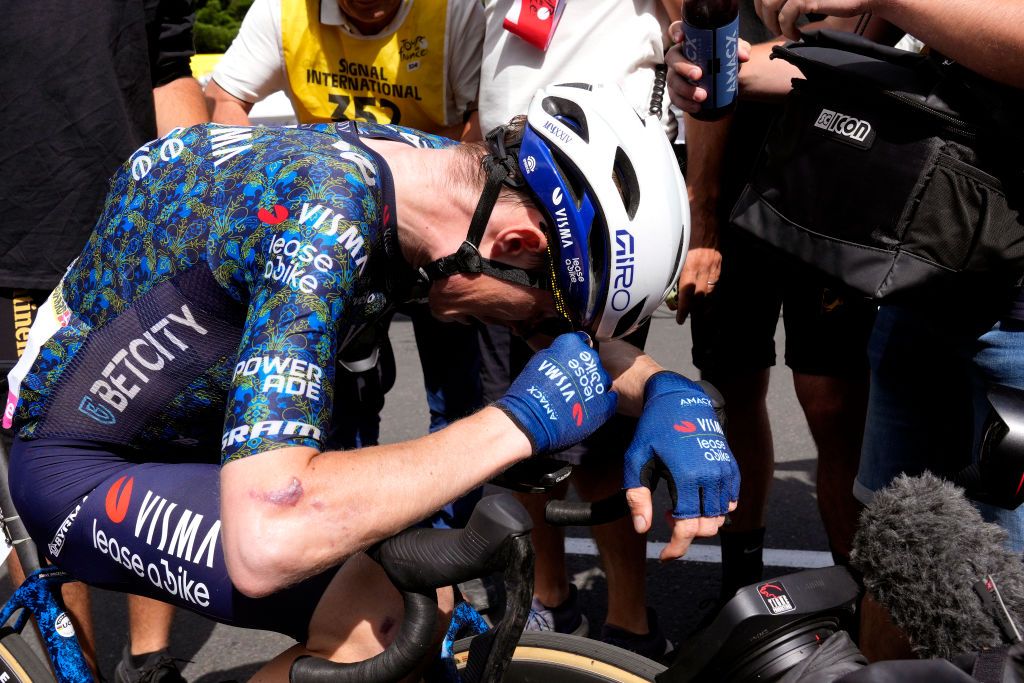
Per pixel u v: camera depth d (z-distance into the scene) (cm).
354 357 154
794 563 285
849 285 152
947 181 142
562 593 243
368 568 130
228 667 246
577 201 135
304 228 118
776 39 214
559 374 121
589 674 157
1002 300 152
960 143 141
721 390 245
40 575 153
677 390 135
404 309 253
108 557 136
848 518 238
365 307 137
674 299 236
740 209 170
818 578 109
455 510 247
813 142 155
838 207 152
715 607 254
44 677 153
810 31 162
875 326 186
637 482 126
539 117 137
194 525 128
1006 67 136
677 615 264
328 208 119
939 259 146
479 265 139
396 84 241
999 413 124
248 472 108
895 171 146
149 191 137
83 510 138
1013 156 139
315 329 113
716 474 122
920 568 102
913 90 144
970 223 142
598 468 228
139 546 132
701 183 226
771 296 234
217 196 129
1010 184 140
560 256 137
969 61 140
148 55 201
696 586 277
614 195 135
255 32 249
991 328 154
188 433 142
